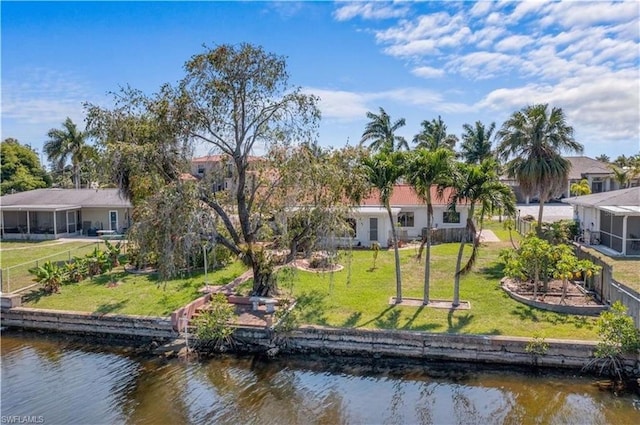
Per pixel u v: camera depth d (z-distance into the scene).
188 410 12.44
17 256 29.08
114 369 15.12
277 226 19.44
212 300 18.62
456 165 16.72
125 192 22.39
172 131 17.66
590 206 27.19
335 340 15.70
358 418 11.84
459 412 11.97
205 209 17.75
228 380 14.12
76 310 18.89
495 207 16.38
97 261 24.27
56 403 12.95
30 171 60.88
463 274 17.64
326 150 18.78
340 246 22.97
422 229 32.62
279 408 12.45
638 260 23.34
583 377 13.47
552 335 14.53
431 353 14.97
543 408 11.95
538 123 26.80
